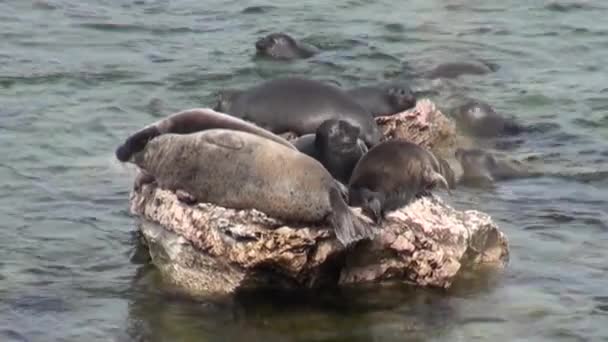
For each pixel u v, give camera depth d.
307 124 32.84
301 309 25.67
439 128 36.44
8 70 42.28
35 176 32.66
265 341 24.42
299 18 51.16
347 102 33.25
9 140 35.28
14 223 29.58
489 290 26.64
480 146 36.69
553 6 53.78
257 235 25.42
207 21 50.44
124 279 26.91
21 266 27.33
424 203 27.45
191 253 26.45
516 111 40.03
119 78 41.91
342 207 25.38
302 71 43.50
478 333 24.83
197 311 25.56
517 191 32.81
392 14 52.12
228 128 27.33
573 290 26.70
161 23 49.84
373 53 45.97
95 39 47.09
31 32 47.56
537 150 36.38
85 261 27.75
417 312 25.67
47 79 41.47
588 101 41.03
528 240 29.28
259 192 25.52
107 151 34.81
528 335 24.77
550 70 44.81
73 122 37.09
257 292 26.19
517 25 50.88
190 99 40.00
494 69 44.69
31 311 25.33
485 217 27.83
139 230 29.05
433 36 48.75
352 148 28.72
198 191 26.41
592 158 35.69
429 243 26.66
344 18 51.25
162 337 24.48
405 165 27.14
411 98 36.09
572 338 24.67
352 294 26.28
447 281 26.70
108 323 24.97
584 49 47.69
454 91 41.97
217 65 43.81
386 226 26.58
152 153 27.22
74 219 29.94
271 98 33.25
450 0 54.22
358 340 24.50
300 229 25.47
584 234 29.75
